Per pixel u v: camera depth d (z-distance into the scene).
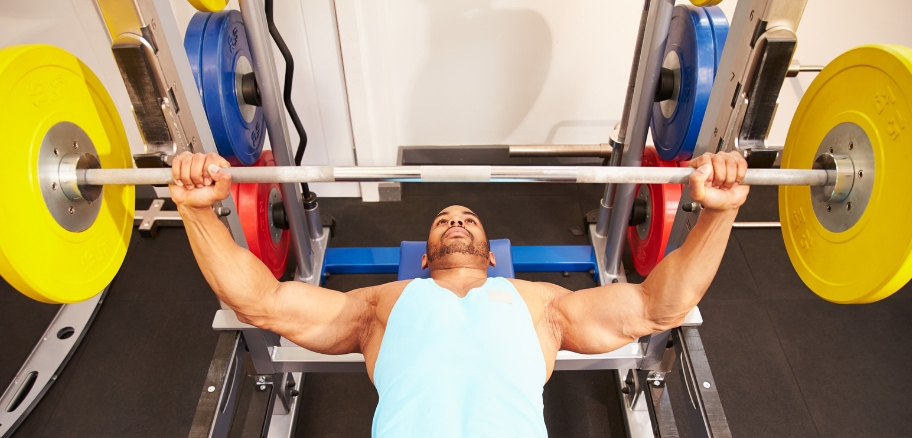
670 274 1.22
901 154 1.03
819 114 1.27
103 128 1.27
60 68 1.12
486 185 2.69
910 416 1.83
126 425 1.82
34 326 2.06
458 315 1.27
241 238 1.52
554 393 1.91
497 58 2.41
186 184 1.10
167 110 1.17
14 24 1.98
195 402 1.88
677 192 1.84
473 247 1.63
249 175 1.15
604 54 2.38
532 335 1.27
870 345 2.02
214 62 1.52
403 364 1.19
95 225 1.25
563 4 2.24
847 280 1.17
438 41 2.36
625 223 2.02
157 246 2.37
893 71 1.02
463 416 1.12
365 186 2.56
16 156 1.02
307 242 2.13
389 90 2.36
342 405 1.89
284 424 1.78
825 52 2.40
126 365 1.97
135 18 1.07
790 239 1.41
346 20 2.03
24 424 1.81
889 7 2.25
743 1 1.14
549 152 1.98
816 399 1.88
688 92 1.65
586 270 2.30
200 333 2.06
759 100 1.15
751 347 2.03
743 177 1.10
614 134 1.90
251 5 1.48
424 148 2.72
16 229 1.02
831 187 1.18
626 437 1.80
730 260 2.32
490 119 2.62
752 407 1.86
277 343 1.62
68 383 1.92
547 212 2.56
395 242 2.43
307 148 2.44
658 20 1.53
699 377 1.43
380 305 1.39
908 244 1.00
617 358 1.60
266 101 1.66
